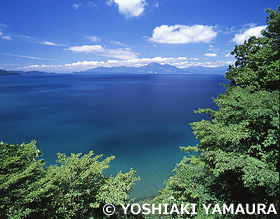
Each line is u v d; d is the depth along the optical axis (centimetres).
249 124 1183
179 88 17100
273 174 869
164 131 4819
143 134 4594
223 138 1112
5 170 1024
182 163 1509
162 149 3712
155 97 11181
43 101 9531
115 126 5272
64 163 1352
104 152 3594
